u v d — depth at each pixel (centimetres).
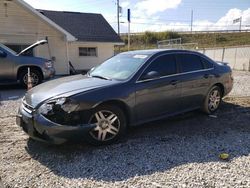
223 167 348
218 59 2373
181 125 523
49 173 338
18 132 493
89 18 2359
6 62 992
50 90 415
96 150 403
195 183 310
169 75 496
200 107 573
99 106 404
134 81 445
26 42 1581
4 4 1469
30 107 403
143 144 425
